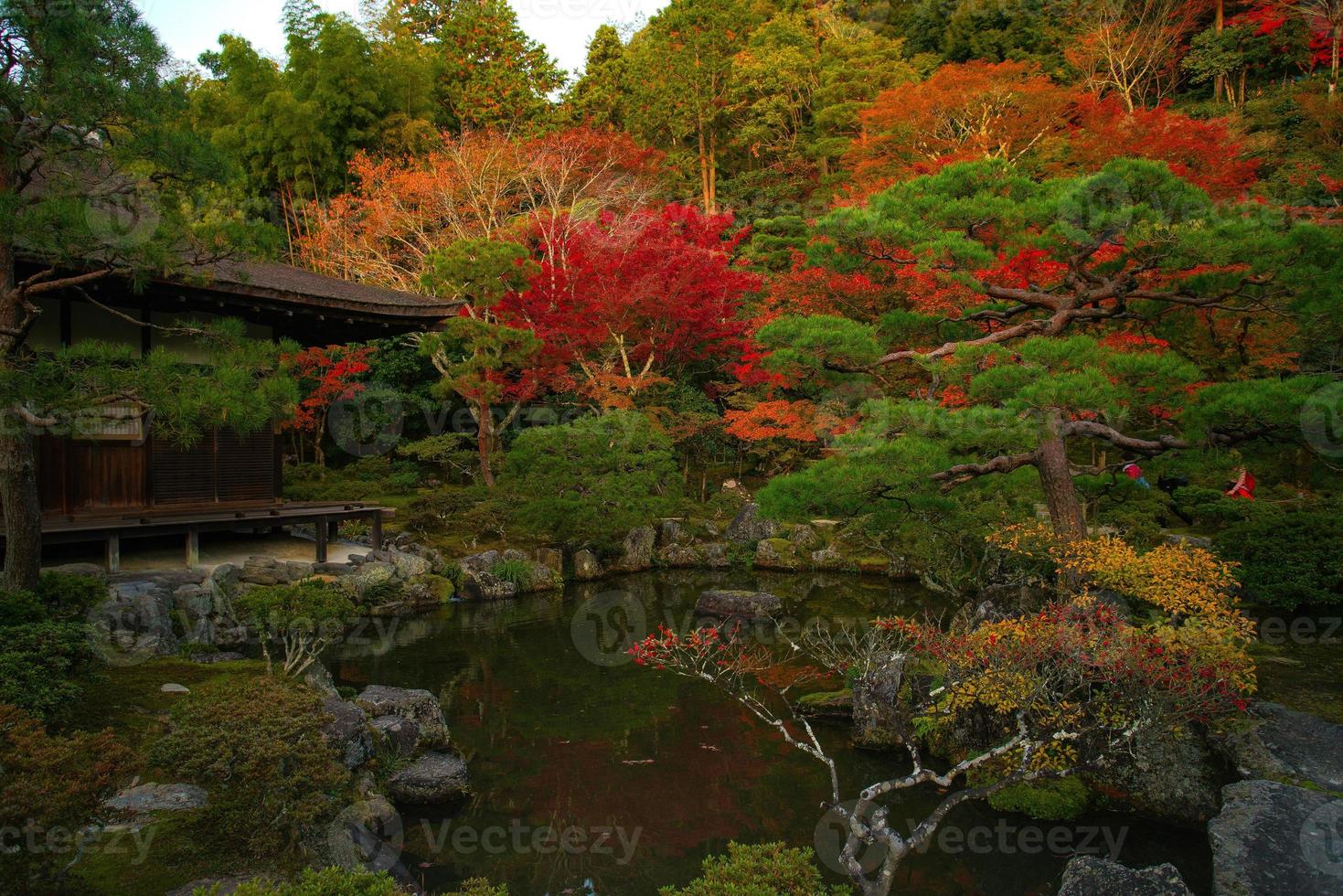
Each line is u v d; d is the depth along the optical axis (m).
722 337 19.77
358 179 22.81
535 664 9.45
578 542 15.09
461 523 15.27
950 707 6.49
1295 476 12.42
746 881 3.84
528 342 15.71
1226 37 22.78
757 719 7.81
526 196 23.08
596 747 7.09
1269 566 8.77
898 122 19.77
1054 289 8.54
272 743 4.40
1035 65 21.09
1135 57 22.97
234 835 4.48
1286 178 16.25
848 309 13.73
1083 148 16.22
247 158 22.14
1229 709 5.66
